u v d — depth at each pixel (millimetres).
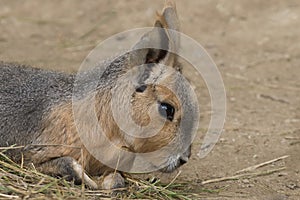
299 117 40375
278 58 50281
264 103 42562
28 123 28797
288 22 56406
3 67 31031
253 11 58375
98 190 27781
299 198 29938
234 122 39312
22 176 28016
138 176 29844
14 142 29000
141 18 56438
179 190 29719
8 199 26234
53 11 57625
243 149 35500
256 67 48656
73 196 26797
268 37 54125
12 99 29531
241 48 52125
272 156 34656
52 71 30984
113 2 59250
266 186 31172
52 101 28844
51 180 27641
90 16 56938
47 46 50000
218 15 57750
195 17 57344
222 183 31219
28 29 53938
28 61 38562
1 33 52719
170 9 28250
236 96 43500
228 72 47594
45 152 28391
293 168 33281
